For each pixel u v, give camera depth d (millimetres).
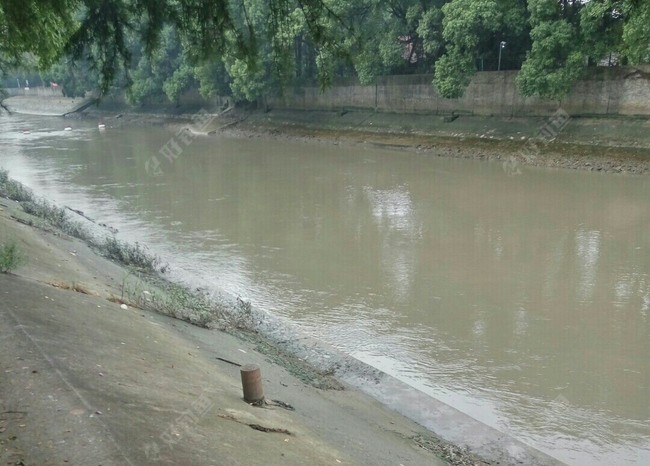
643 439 7555
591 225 17156
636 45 21328
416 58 38938
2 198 17172
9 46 8859
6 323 5777
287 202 21859
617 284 12641
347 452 5605
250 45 6766
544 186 22703
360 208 20438
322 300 12328
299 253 15625
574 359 9602
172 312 9594
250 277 13859
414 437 7191
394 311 11656
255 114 47719
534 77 26719
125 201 22797
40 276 8828
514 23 27531
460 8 28547
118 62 7398
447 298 12242
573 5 26297
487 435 7496
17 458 3633
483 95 32812
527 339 10320
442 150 31828
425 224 18000
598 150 25891
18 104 81875
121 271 12609
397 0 33031
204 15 6469
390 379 9008
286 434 5285
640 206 19094
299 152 35562
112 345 6262
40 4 6676
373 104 40000
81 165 32625
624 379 8969
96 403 4445
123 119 59500
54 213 17734
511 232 16766
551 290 12469
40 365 4934
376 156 32531
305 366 9211
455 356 9805
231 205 21641
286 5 6559
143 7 6777
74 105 70438
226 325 10188
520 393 8680
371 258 14977
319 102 43875
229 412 5297
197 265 14852
